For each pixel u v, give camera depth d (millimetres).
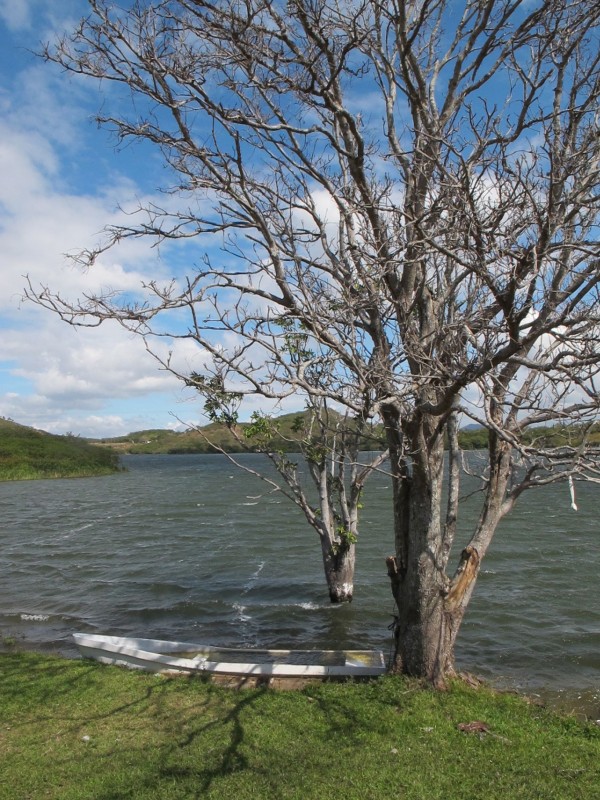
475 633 13875
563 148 6895
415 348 6938
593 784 6320
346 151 8273
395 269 7594
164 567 21438
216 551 24000
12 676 9836
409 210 7730
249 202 8172
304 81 8070
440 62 8602
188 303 6875
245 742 7309
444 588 8984
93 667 10227
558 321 5801
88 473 80062
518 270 5914
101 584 19281
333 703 8344
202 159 7852
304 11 7168
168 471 88188
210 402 9523
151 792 6246
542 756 6930
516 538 24938
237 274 8258
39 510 40594
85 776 6637
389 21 8195
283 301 8109
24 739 7598
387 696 8422
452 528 9242
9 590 18844
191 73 7750
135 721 8023
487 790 6199
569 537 25141
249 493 47531
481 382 6348
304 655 10461
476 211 6203
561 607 15680
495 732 7500
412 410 8180
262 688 9094
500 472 9164
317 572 20016
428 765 6668
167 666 9969
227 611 16047
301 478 27062
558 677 11477
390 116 8477
